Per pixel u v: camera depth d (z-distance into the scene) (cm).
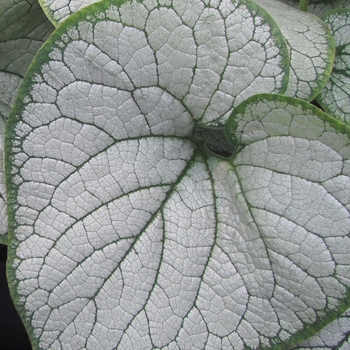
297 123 24
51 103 25
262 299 25
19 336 37
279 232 25
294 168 25
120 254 26
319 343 26
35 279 25
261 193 25
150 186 26
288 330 25
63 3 26
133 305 25
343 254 24
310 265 25
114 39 25
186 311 26
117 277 25
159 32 25
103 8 24
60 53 25
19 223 25
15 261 25
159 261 26
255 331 25
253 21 25
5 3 30
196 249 26
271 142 25
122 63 25
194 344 25
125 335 25
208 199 26
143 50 25
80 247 25
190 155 27
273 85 25
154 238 26
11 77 32
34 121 25
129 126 26
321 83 28
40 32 31
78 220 25
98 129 25
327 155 24
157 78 25
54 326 25
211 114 26
